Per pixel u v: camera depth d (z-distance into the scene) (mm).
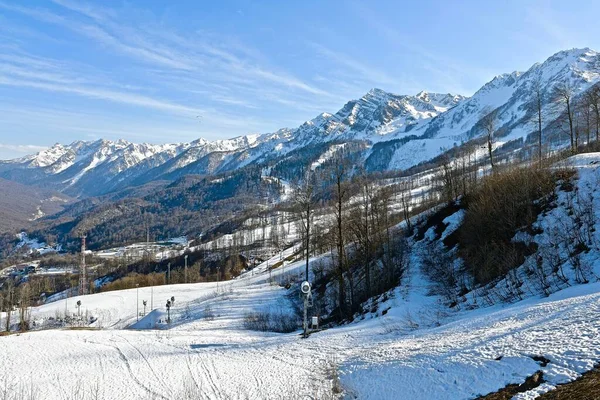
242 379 15586
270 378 15141
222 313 47125
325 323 34219
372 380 12164
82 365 20750
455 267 30906
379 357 14398
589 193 25797
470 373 10109
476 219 31859
